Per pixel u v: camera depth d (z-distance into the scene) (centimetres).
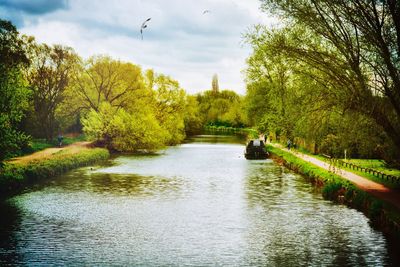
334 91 2562
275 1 2567
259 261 1839
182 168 4828
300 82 2792
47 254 1917
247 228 2336
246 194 3278
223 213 2681
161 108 8219
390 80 2412
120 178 4047
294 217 2552
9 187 3250
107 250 1980
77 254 1919
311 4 2525
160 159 5769
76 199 3070
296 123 2795
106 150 6144
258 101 7019
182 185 3691
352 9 2388
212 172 4509
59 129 7738
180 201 3031
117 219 2533
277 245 2047
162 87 8175
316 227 2334
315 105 2641
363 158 4816
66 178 4009
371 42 2378
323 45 2614
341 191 3036
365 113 2467
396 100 2422
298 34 2638
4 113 3562
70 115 7119
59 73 6775
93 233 2242
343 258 1864
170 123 8256
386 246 2011
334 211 2678
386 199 2516
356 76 2462
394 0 2300
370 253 1922
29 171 3684
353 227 2316
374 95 2444
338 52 2556
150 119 6544
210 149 7481
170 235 2214
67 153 5131
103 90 7025
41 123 6850
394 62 2364
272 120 5625
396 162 3125
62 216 2591
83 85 6988
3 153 3497
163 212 2702
